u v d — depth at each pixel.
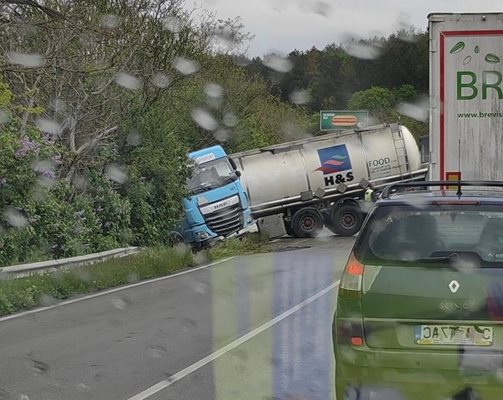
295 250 37.44
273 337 14.70
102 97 34.84
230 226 40.12
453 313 8.48
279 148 47.00
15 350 14.02
